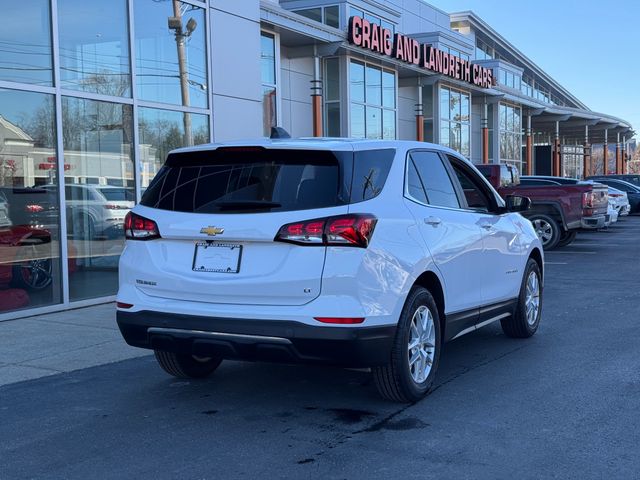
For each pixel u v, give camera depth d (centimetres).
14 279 915
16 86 923
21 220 927
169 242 510
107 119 1067
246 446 455
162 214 514
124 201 1098
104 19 1059
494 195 703
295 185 484
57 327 853
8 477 411
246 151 507
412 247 516
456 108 3139
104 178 1060
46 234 959
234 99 1318
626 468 410
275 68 1908
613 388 571
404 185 539
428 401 542
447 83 2986
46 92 963
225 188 501
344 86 2259
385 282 481
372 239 475
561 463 418
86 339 786
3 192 909
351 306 461
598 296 1051
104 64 1062
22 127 936
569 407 523
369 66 2392
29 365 675
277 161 499
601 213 1753
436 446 448
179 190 520
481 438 461
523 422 491
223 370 650
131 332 520
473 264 616
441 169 615
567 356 682
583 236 2186
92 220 1034
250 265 479
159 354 588
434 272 544
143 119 1133
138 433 483
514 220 733
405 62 2470
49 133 970
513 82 3931
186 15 1209
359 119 2338
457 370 633
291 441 462
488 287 652
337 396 561
